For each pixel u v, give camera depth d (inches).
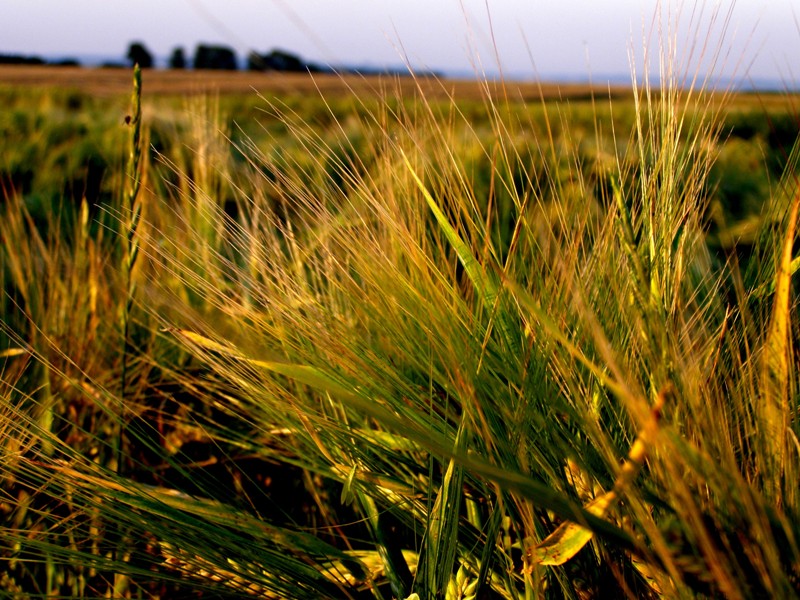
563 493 30.7
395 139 37.2
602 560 30.4
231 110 265.6
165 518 34.4
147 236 41.9
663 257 33.4
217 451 53.9
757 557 23.1
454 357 31.0
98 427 50.4
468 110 208.4
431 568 31.2
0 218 70.6
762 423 26.7
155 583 41.4
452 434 33.6
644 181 35.0
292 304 37.5
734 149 97.8
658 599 29.6
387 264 35.4
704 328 35.4
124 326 44.4
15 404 48.7
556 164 34.8
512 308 34.0
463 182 36.0
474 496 37.2
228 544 33.8
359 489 36.8
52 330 57.2
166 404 57.7
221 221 37.8
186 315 41.9
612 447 29.6
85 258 63.9
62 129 222.8
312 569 34.8
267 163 38.5
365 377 34.9
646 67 34.4
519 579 34.5
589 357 33.1
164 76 1270.9
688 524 23.5
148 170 68.1
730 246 46.8
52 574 40.0
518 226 33.4
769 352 25.8
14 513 42.6
